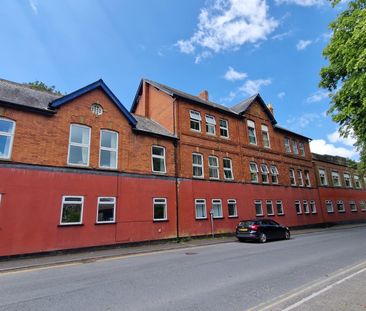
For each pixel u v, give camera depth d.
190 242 15.90
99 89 15.25
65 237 12.16
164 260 10.19
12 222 10.98
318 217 28.06
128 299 5.67
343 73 8.99
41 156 12.35
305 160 29.39
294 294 5.79
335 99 8.89
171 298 5.68
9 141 11.76
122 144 15.36
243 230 16.06
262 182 23.14
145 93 22.86
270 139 25.69
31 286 6.86
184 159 18.17
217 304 5.28
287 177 26.09
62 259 10.67
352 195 34.88
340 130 8.79
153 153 16.86
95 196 13.55
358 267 8.17
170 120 19.17
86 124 14.23
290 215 24.73
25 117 12.30
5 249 10.62
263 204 22.48
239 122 23.16
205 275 7.57
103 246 13.20
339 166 34.78
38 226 11.56
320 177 30.88
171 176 17.08
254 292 5.97
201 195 18.31
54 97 15.22
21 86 14.80
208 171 19.38
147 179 15.85
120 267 9.04
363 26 6.08
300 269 8.13
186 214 17.09
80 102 14.29
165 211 16.19
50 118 13.05
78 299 5.74
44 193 12.03
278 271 7.91
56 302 5.59
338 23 8.11
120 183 14.64
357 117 8.03
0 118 11.76
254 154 23.36
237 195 20.66
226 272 7.88
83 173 13.44
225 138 21.47
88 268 9.04
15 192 11.30
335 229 25.08
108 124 15.09
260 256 10.54
